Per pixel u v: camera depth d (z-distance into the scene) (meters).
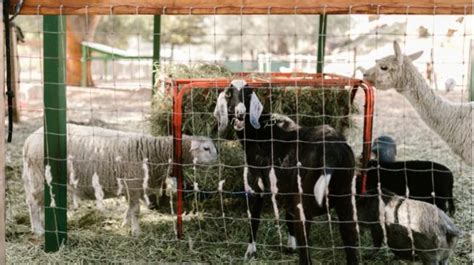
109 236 5.31
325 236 5.35
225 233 5.22
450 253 4.32
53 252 4.98
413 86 5.80
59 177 4.91
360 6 3.98
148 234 5.36
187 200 5.69
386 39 21.14
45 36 4.73
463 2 3.94
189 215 5.75
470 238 5.27
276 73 5.90
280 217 5.58
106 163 5.27
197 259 4.90
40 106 13.20
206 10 4.05
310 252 5.04
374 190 4.66
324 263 4.84
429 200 5.29
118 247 5.08
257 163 4.66
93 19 17.86
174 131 5.01
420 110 5.79
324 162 4.09
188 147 5.35
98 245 5.14
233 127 5.11
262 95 5.68
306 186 4.18
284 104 5.69
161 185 5.49
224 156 5.53
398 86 5.85
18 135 9.61
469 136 5.62
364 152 4.88
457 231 4.27
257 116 4.55
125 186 5.30
